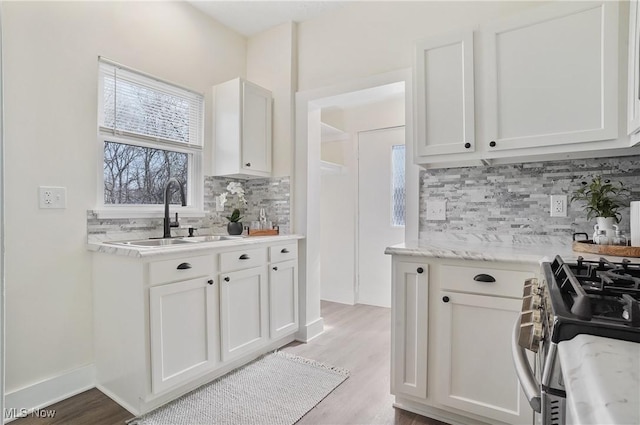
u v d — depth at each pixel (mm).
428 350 1654
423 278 1656
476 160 1875
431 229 2234
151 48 2369
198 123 2715
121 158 2279
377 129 3748
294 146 2877
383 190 3736
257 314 2316
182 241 2344
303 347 2592
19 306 1734
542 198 1912
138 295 1679
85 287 1979
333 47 2705
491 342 1504
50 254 1846
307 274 2797
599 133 1510
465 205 2127
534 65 1649
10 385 1698
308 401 1831
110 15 2135
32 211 1781
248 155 2689
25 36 1759
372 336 2830
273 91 2957
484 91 1774
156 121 2420
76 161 1960
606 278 800
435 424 1646
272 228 2896
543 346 721
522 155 1696
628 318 559
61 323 1878
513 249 1666
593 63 1524
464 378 1563
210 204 2795
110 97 2154
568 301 693
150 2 2371
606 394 344
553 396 588
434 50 1910
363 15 2564
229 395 1886
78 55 1973
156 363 1703
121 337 1787
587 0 1526
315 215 2924
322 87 2742
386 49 2455
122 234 2191
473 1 2127
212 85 2811
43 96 1824
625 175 1718
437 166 2145
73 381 1904
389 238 3697
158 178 2506
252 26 2941
